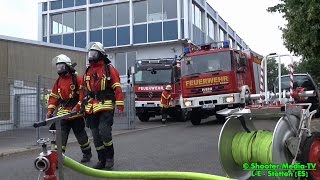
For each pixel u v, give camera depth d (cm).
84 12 3278
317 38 1195
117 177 309
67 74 826
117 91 754
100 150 769
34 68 2030
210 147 1011
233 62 1584
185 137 1245
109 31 3153
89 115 768
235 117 596
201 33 3359
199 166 777
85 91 781
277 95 662
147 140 1212
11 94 1498
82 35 3262
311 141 548
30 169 816
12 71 1917
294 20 1219
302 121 557
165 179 302
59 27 3372
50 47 2131
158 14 2998
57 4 3356
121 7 3130
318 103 1238
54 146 307
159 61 2098
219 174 703
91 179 308
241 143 596
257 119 602
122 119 1680
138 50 3088
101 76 756
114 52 3147
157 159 866
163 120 1948
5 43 1900
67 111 807
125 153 962
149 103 2055
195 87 1627
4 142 1280
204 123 1788
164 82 2058
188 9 2969
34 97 1420
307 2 1162
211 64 1614
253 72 1797
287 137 535
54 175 286
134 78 2094
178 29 2928
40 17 3409
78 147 1134
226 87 1576
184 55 1672
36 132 1308
